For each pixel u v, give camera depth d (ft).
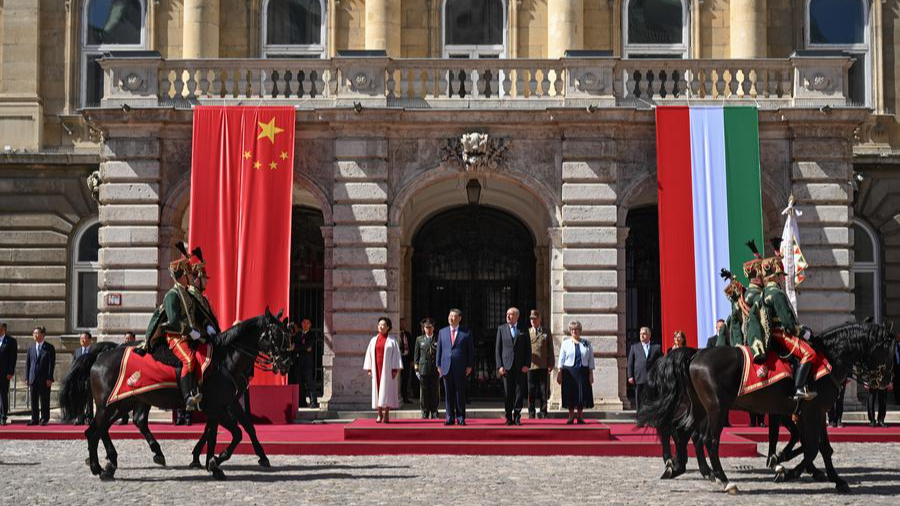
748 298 49.60
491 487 47.16
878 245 95.55
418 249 97.81
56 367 94.48
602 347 81.00
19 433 69.31
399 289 84.02
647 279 97.55
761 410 48.83
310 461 57.41
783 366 48.39
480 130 82.28
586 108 81.00
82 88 97.14
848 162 82.53
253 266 78.89
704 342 78.18
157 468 53.67
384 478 50.16
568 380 71.10
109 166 82.33
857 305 95.86
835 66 83.15
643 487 47.44
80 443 66.23
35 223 95.09
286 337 51.70
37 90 95.76
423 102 82.43
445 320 97.55
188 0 93.76
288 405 74.74
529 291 97.35
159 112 81.71
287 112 80.59
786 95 83.76
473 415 79.46
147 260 81.76
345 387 80.59
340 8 96.22
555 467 54.90
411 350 93.71
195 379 49.85
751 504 42.68
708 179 79.77
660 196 79.66
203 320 51.80
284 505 41.78
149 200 82.02
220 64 83.46
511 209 96.53
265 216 79.46
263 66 83.51
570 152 81.82
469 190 85.87
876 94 95.55
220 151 80.23
